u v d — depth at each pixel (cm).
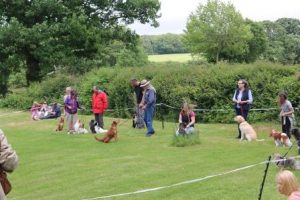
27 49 3800
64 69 4075
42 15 3809
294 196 626
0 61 3772
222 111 2206
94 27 3888
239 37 7156
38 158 1397
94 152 1462
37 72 3953
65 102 1905
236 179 1058
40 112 2531
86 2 4034
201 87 2273
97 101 1898
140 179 1095
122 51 5888
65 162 1325
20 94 3166
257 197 917
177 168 1191
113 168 1221
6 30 3544
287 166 1112
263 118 2108
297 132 1305
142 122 1989
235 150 1412
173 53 10006
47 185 1086
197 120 2278
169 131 1914
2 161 548
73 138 1778
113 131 1645
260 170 1134
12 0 3694
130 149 1491
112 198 947
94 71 2853
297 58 7819
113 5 4147
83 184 1077
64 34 3750
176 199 925
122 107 2516
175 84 2338
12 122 2450
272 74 2164
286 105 1508
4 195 534
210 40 7169
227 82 2219
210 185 1013
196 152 1398
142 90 1936
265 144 1509
